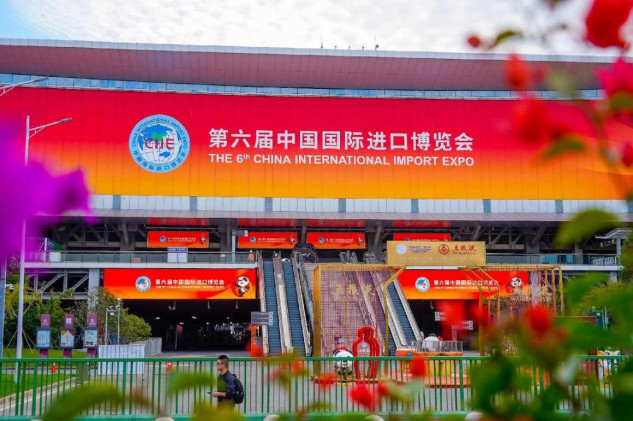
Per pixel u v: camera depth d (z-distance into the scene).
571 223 1.31
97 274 54.38
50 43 61.50
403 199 64.38
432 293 55.50
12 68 62.66
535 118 1.21
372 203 64.19
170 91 63.88
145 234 67.31
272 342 41.16
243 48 63.75
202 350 63.09
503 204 64.69
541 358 1.35
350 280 42.19
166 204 62.06
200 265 54.53
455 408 12.96
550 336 1.35
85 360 13.39
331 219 63.25
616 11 1.13
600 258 58.22
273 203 63.38
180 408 10.95
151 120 63.06
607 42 1.17
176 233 63.47
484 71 66.19
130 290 53.81
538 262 59.66
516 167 65.19
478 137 65.56
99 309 44.00
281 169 64.00
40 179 1.31
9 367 14.98
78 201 1.35
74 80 63.44
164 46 62.91
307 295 46.88
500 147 65.44
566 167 64.81
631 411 1.25
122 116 62.69
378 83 67.00
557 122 1.21
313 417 1.61
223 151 63.56
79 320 44.22
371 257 62.41
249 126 64.31
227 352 57.22
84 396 1.26
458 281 55.69
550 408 1.33
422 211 64.31
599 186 64.81
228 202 62.91
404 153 65.12
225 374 11.00
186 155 63.09
